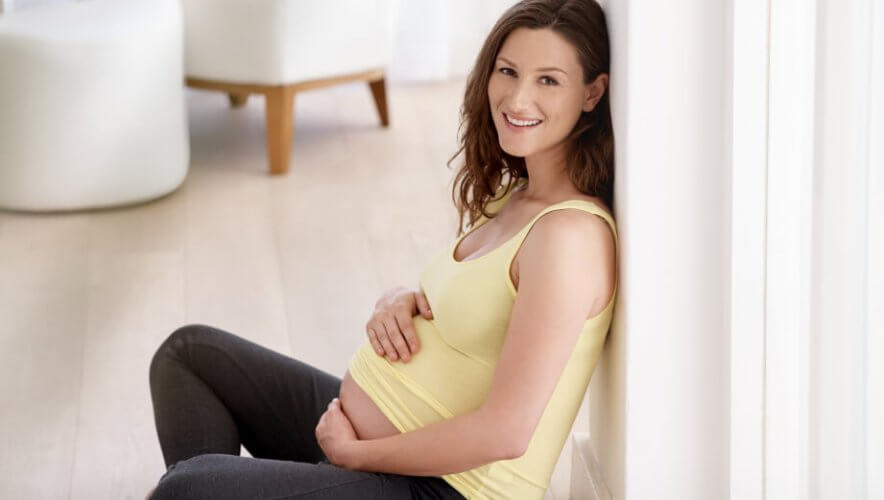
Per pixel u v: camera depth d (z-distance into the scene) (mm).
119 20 4180
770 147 1818
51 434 2844
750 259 1865
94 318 3420
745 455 1951
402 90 5508
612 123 1938
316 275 3695
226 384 2260
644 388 1956
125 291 3590
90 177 4156
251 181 4477
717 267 1901
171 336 2285
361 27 4746
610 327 2035
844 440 1920
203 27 4512
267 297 3553
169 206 4250
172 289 3604
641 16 1807
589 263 1872
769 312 1886
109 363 3174
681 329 1929
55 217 4152
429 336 2020
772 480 1960
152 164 4227
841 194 1829
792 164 1825
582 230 1878
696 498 2010
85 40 4027
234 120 5148
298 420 2268
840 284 1858
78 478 2678
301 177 4512
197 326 2289
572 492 2465
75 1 4668
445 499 1957
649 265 1899
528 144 1936
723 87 1829
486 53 1978
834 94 1793
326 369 3152
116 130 4141
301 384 2271
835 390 1902
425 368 1996
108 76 4078
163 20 4215
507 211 2061
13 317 3414
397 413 2000
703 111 1841
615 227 1944
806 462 1947
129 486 2656
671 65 1825
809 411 1923
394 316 2057
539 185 2021
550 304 1829
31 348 3242
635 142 1851
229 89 4551
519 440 1833
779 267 1868
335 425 2035
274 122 4492
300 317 3434
